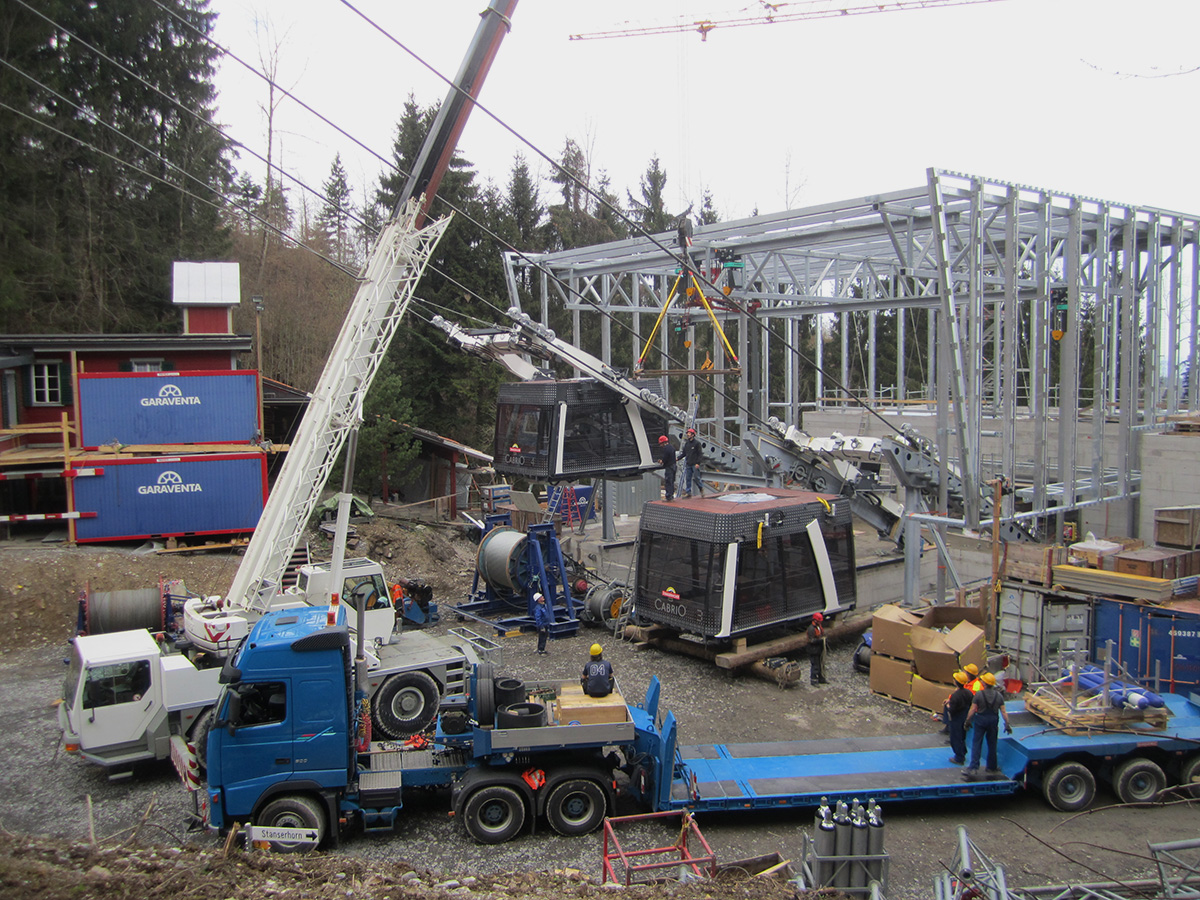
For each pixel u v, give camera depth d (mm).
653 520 16625
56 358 24938
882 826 8273
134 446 21703
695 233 23516
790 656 16719
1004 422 19562
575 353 20812
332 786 9359
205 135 37438
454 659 13625
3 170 30250
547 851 9641
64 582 18531
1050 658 14500
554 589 18922
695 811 10109
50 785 11359
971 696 11078
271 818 9250
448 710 10758
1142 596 13539
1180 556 14055
